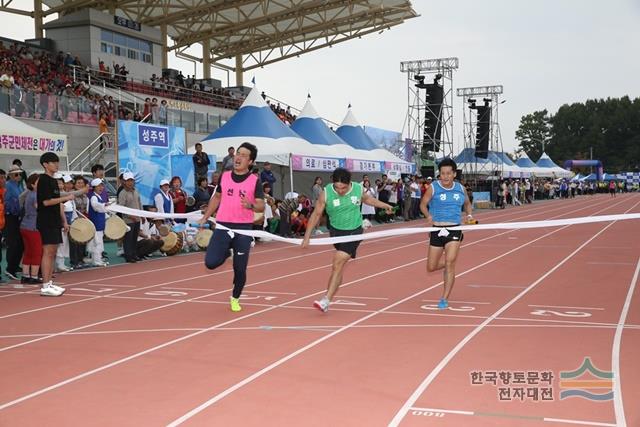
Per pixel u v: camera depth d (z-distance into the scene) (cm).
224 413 478
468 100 5078
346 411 477
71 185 1390
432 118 4231
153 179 1916
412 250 1766
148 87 3575
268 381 557
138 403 505
